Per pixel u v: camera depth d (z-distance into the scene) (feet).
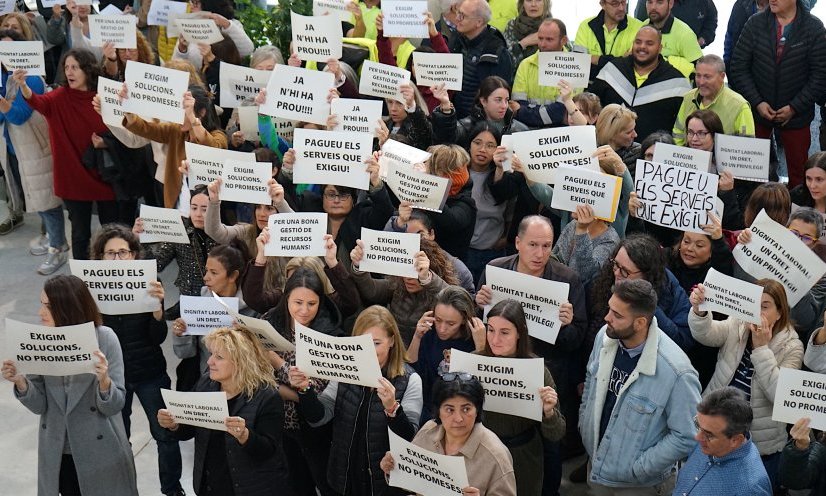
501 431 17.24
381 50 28.94
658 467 16.83
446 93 25.72
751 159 24.58
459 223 22.85
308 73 24.32
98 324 18.12
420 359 19.24
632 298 16.58
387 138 24.44
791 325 18.95
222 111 30.22
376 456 17.04
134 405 25.32
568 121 26.84
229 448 16.80
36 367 17.39
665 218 21.40
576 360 20.70
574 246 21.48
